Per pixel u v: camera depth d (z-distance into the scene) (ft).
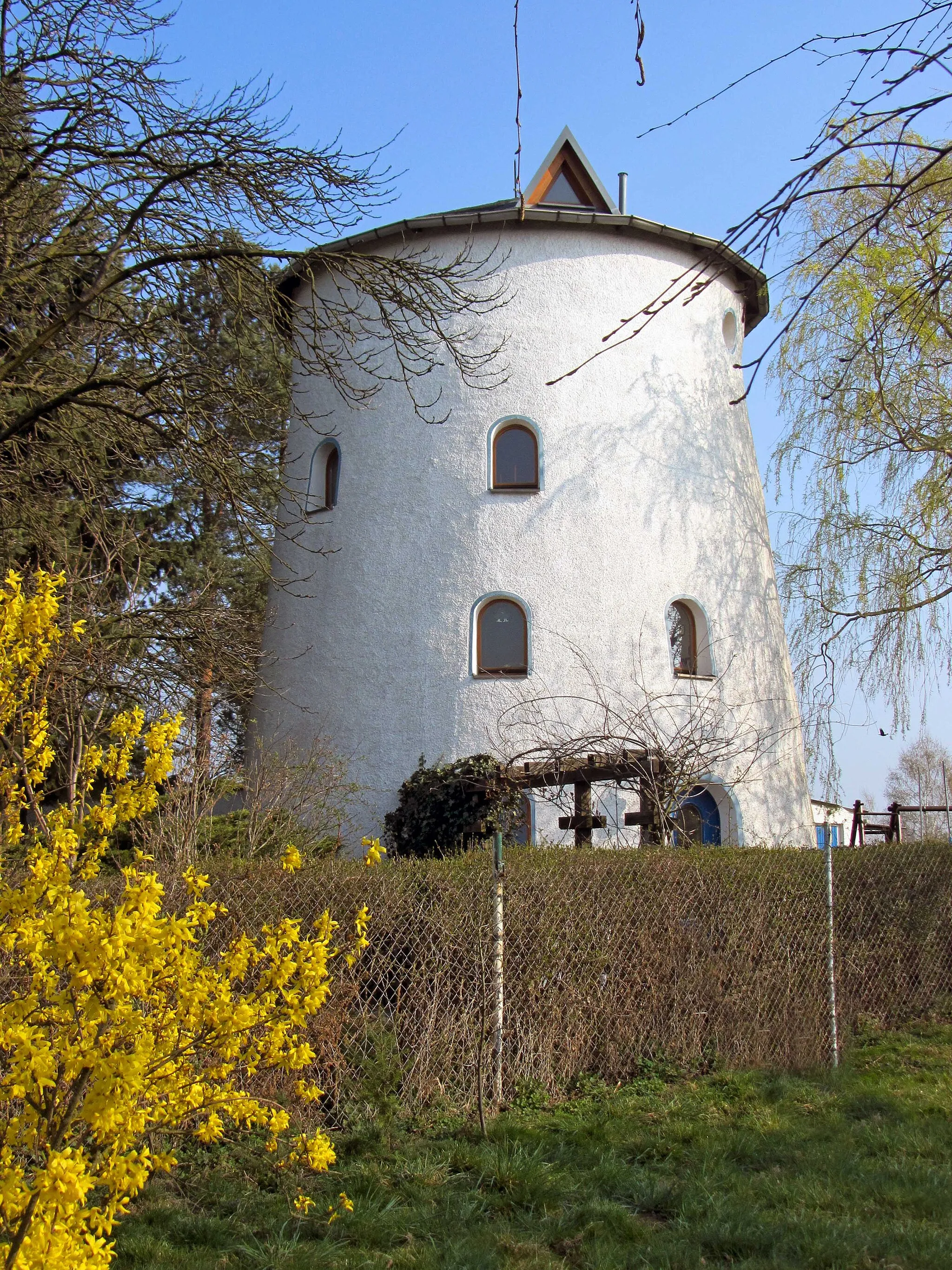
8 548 33.91
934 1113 20.07
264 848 37.14
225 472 31.71
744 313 67.31
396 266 32.81
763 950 23.81
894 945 27.30
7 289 30.66
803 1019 23.76
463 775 48.65
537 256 57.93
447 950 19.34
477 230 58.08
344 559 57.82
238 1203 15.03
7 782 12.78
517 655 54.54
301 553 60.13
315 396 61.67
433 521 56.08
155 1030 11.16
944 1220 14.96
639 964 21.85
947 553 45.11
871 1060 23.66
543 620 54.24
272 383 49.49
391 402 58.34
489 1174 16.19
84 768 12.78
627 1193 15.87
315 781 48.85
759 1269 13.42
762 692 58.90
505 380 49.67
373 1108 17.61
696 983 22.56
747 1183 16.21
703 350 60.95
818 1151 17.54
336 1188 15.62
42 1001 11.23
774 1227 14.51
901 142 10.34
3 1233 9.53
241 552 45.60
